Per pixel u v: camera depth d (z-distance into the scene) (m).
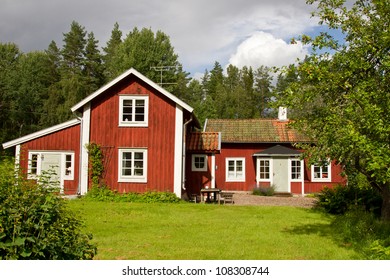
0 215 4.96
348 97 9.61
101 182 20.05
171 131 20.06
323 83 10.66
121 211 15.44
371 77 10.34
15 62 59.91
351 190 15.66
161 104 20.19
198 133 23.39
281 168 26.62
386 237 9.92
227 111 66.62
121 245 9.78
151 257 8.65
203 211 15.95
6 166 5.77
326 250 9.51
